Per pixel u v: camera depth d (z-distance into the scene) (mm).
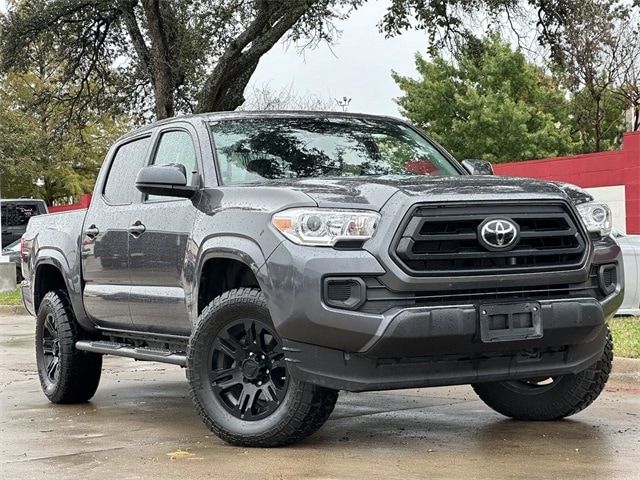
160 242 6562
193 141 6645
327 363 5270
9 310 19484
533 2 20594
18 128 42375
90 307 7516
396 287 5156
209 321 5766
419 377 5340
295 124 6852
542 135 43906
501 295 5406
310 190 5512
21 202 29594
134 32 21781
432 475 5031
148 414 7383
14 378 9797
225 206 5910
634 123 41312
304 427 5535
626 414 6980
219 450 5738
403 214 5199
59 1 22453
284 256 5309
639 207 18453
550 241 5539
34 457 5758
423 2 19531
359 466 5254
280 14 20031
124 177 7480
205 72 22016
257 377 5695
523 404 6625
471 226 5324
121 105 24234
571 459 5418
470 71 47031
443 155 7148
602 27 23516
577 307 5500
